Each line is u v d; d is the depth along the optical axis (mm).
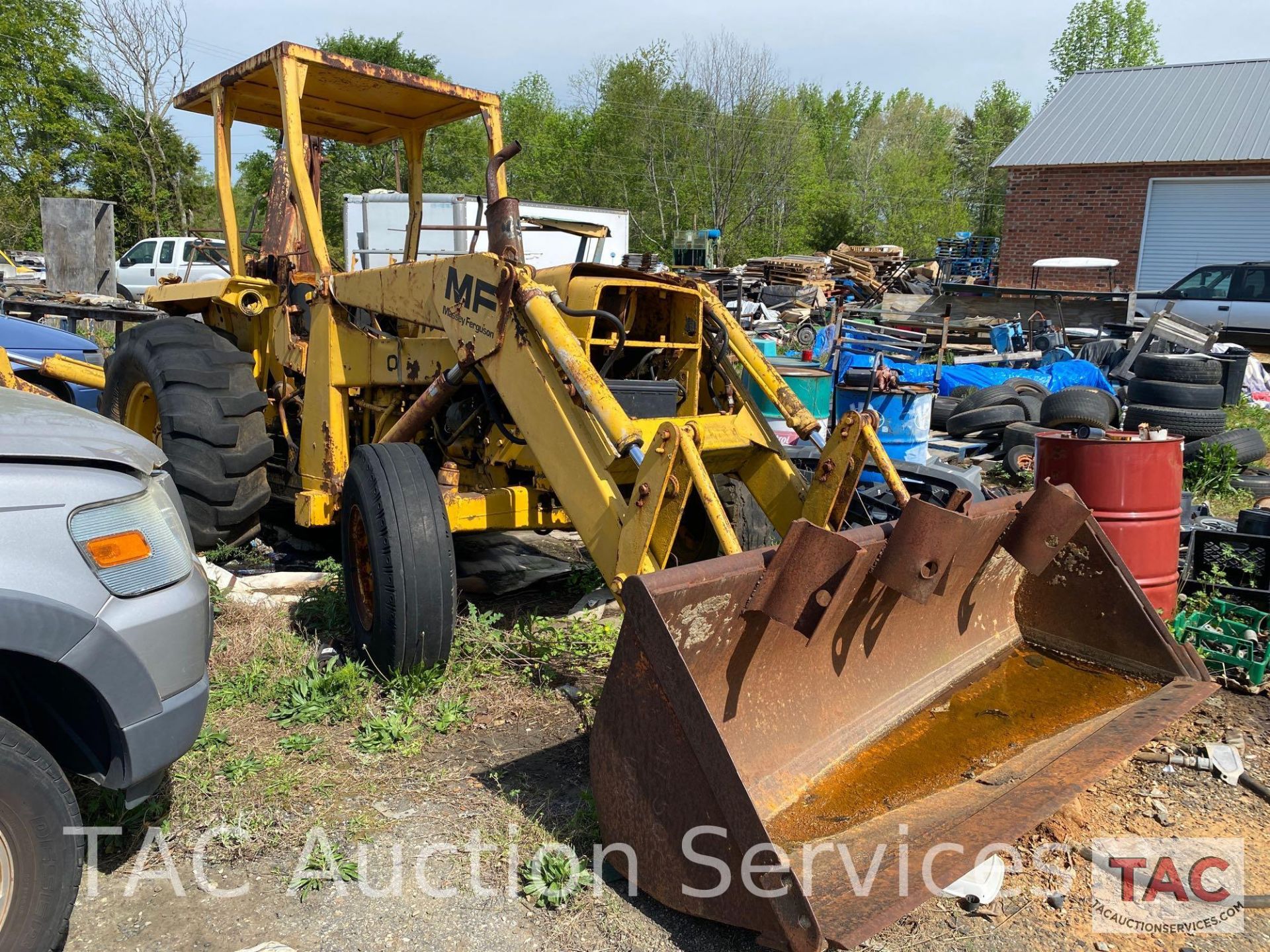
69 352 7270
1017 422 8727
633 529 2977
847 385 6941
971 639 3578
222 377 4820
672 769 2408
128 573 2264
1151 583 4453
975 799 2676
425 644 3615
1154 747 3578
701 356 4156
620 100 42656
